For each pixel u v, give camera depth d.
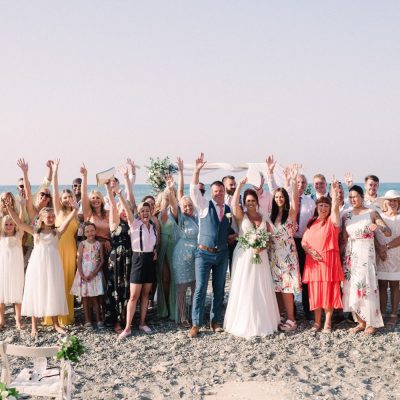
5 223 8.73
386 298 9.09
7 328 8.86
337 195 8.21
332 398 5.94
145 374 6.84
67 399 5.05
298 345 7.83
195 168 8.42
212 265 8.49
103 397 6.11
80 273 8.74
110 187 8.62
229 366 7.06
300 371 6.87
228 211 8.52
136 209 9.38
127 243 8.66
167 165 12.81
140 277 8.38
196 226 9.02
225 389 6.32
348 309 8.21
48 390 5.05
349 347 7.69
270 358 7.36
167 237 9.23
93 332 8.62
